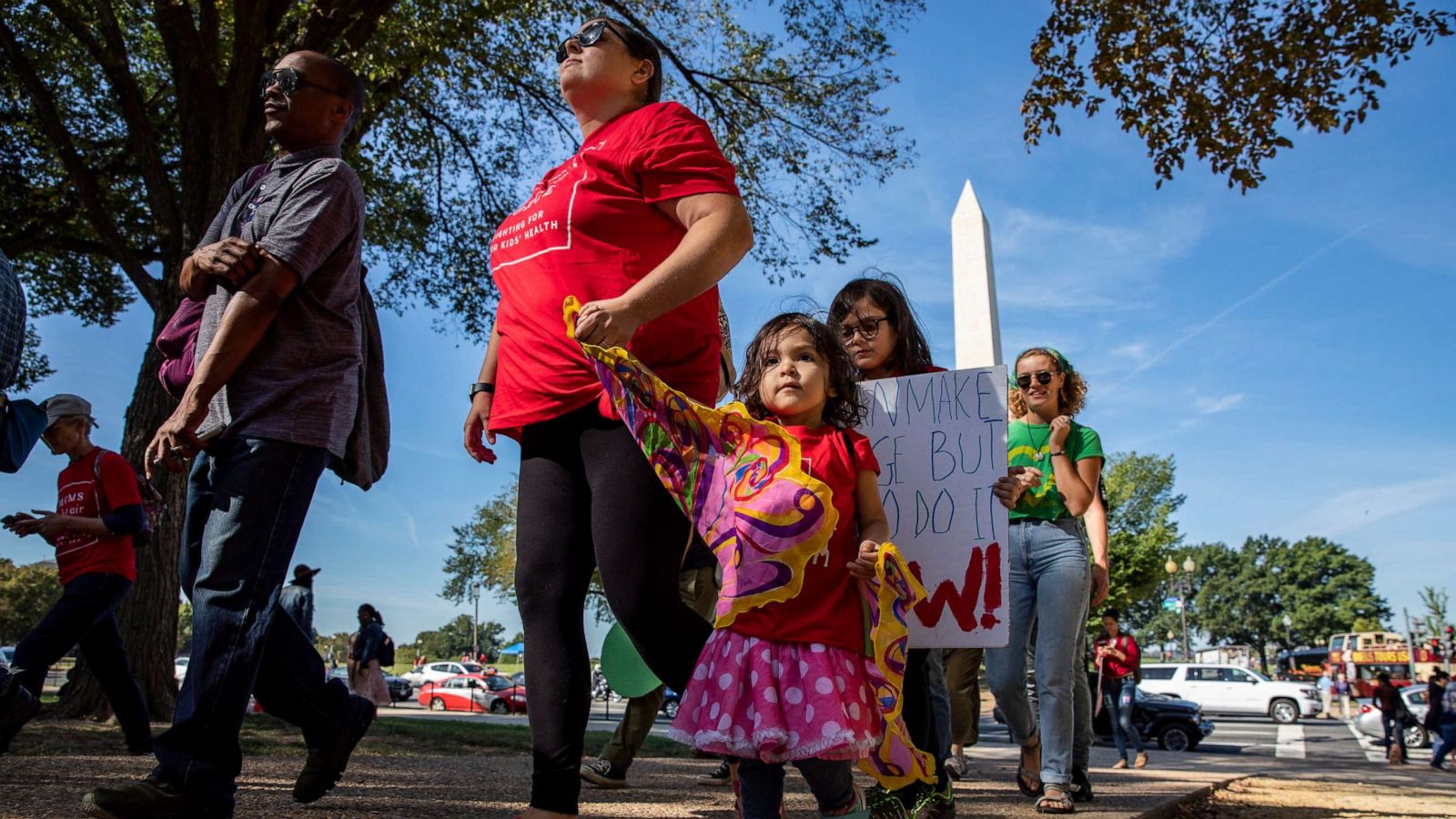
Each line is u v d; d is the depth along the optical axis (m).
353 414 2.37
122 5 11.98
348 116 2.61
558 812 2.02
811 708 1.92
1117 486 59.12
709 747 1.96
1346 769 11.38
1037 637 3.72
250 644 2.08
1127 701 10.09
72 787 2.96
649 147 2.21
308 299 2.25
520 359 2.29
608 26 2.47
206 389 2.08
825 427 2.33
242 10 8.97
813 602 2.04
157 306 9.04
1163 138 9.48
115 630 4.65
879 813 2.53
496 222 13.78
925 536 2.81
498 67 11.59
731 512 2.07
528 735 7.34
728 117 13.46
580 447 2.21
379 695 14.63
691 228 2.14
